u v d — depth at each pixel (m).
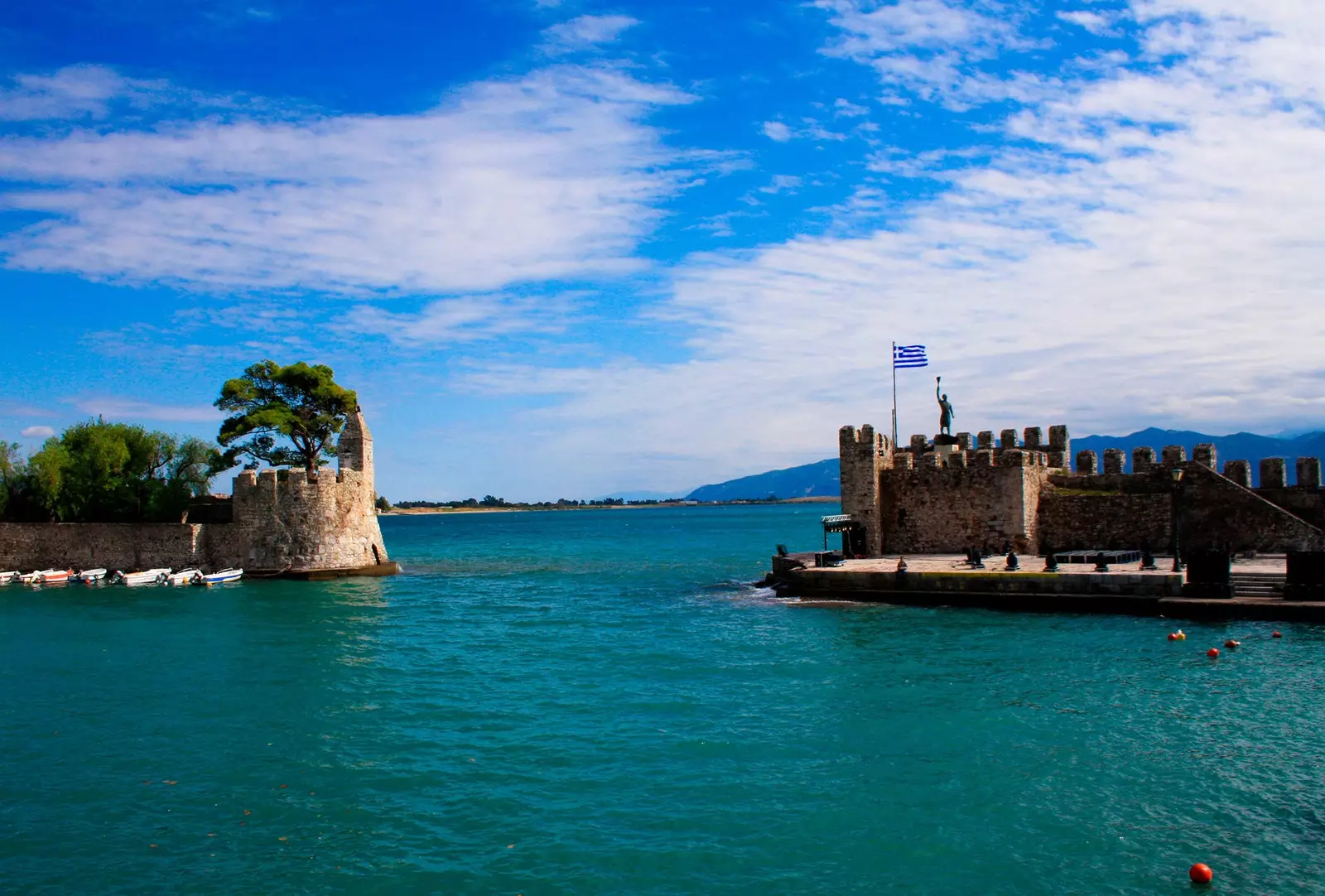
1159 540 53.81
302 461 80.25
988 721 26.14
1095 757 23.08
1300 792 20.64
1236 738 24.16
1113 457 59.09
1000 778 21.86
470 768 23.42
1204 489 52.97
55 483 72.69
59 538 70.69
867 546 57.41
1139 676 30.72
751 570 80.06
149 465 78.81
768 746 24.55
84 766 24.02
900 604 47.53
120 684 32.97
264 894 17.19
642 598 57.19
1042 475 57.84
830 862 17.95
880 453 58.69
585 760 23.78
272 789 22.23
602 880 17.42
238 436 75.44
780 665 34.06
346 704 29.81
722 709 28.25
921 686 30.14
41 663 36.75
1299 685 28.98
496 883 17.42
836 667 33.25
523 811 20.64
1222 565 40.72
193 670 35.28
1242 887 16.70
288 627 46.00
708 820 19.95
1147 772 22.02
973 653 34.88
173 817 20.66
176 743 25.84
